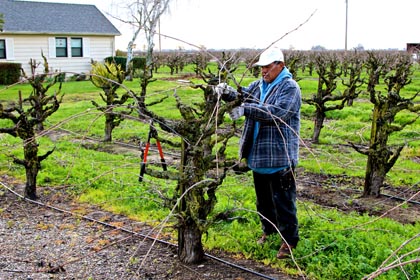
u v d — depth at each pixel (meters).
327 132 12.27
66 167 8.21
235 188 6.90
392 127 6.73
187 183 4.35
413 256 4.57
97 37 31.06
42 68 28.47
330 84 10.88
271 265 4.61
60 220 5.88
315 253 4.73
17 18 28.23
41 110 6.76
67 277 4.40
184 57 41.56
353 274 4.36
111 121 10.83
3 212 6.13
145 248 5.00
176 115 14.58
